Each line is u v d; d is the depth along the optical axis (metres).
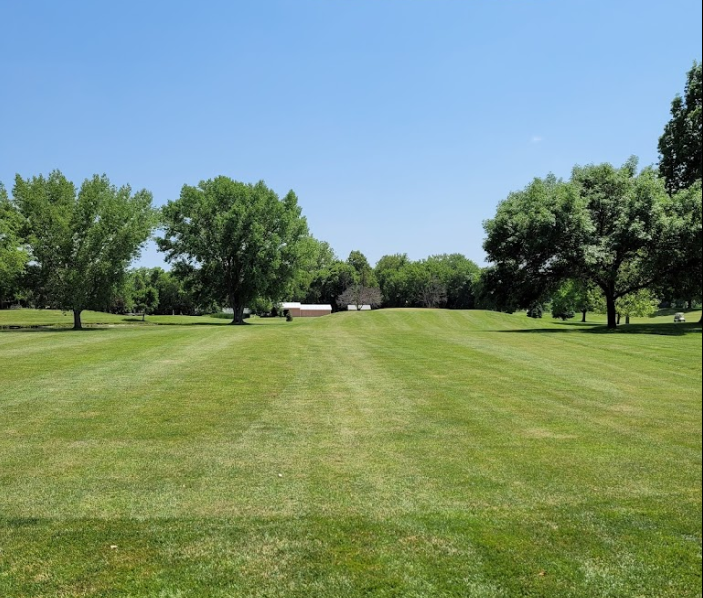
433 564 4.13
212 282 54.09
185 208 53.12
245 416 8.70
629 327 31.89
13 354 17.20
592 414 8.69
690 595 3.70
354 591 3.82
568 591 3.77
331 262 119.62
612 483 5.64
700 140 31.12
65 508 5.17
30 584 3.95
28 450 6.93
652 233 28.12
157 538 4.58
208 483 5.77
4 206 40.47
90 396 10.30
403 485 5.66
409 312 52.41
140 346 19.98
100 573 4.09
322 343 20.84
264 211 54.09
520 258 32.44
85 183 40.22
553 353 16.88
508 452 6.72
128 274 41.69
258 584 3.92
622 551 4.27
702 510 4.97
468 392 10.59
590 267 30.55
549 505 5.11
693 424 8.04
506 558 4.20
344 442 7.23
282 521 4.86
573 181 32.94
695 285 29.70
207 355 16.86
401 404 9.53
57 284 39.12
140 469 6.21
